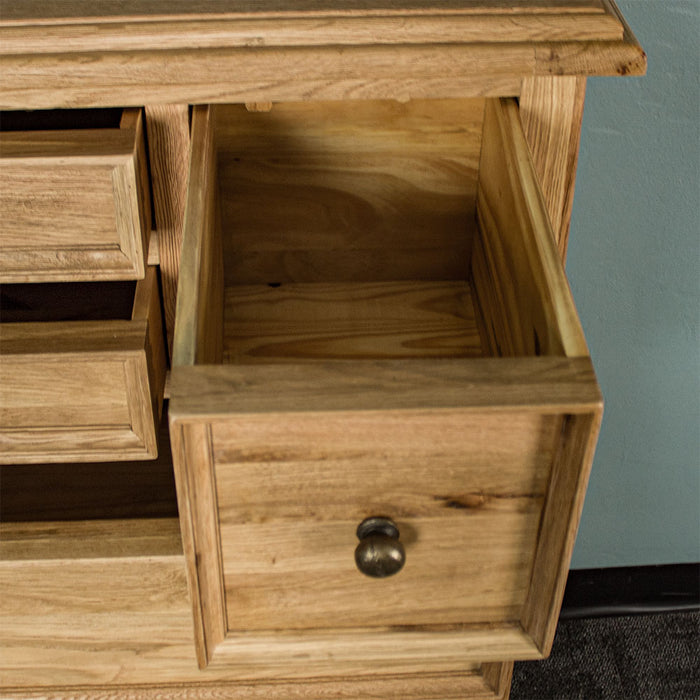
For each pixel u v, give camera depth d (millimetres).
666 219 954
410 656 620
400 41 626
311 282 852
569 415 510
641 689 1081
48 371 615
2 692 756
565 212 722
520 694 1072
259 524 557
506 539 576
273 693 785
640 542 1207
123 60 611
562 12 642
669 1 818
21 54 612
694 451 1122
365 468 535
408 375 496
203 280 560
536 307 561
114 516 774
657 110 881
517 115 670
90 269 622
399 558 535
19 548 674
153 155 664
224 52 618
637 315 1028
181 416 472
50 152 579
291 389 486
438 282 855
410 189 807
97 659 739
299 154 786
